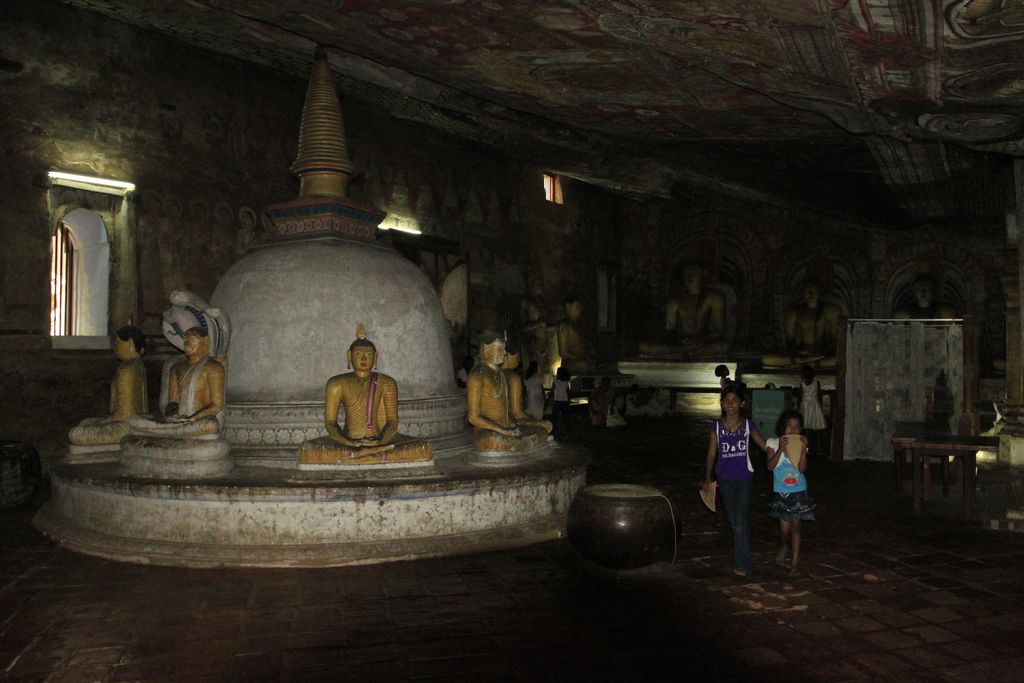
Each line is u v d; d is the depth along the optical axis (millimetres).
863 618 5484
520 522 7578
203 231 12906
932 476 11172
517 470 7703
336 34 8203
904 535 7871
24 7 10695
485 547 7156
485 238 19172
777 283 23656
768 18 5160
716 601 5844
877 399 12766
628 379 22109
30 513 8891
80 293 12125
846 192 12625
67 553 7168
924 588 6152
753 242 23984
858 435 12805
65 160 11125
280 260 8570
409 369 8539
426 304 8930
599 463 12492
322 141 8961
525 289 20516
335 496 6848
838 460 12789
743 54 6125
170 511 6992
